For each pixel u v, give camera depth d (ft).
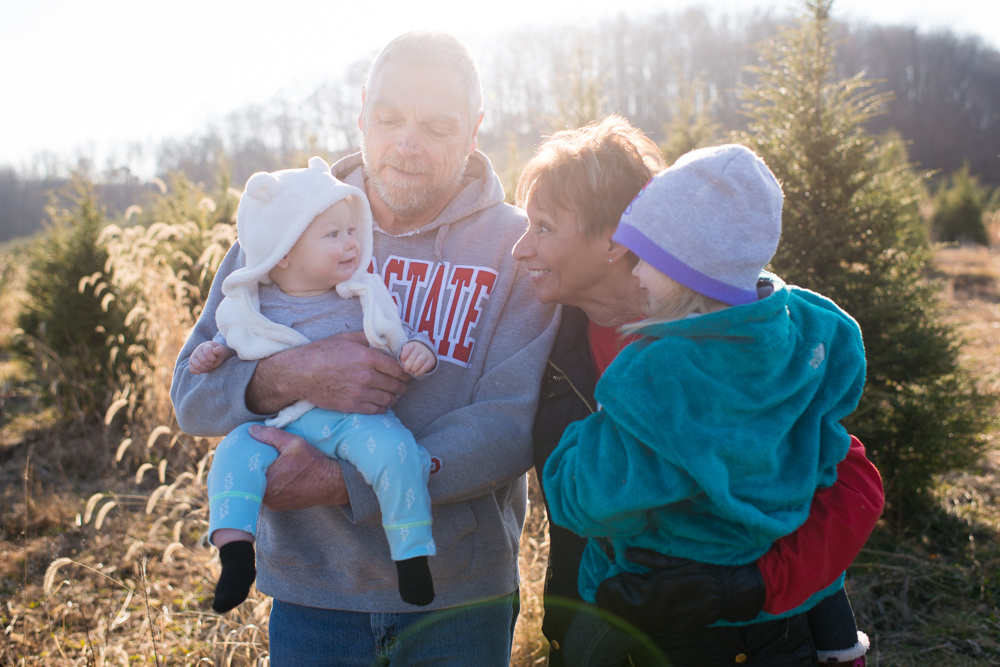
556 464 4.80
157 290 17.53
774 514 4.27
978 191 67.92
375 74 5.77
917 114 208.95
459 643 5.87
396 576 5.61
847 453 4.79
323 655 5.80
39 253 25.43
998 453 16.49
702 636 4.57
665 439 4.05
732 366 4.28
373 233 6.32
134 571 12.21
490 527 5.96
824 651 5.13
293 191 5.31
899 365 13.94
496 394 5.67
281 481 5.08
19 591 11.36
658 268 4.38
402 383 5.54
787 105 15.35
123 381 19.70
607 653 4.77
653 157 5.57
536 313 6.02
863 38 232.94
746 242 4.27
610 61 242.99
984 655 10.38
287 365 5.29
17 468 17.52
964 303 32.53
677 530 4.30
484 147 175.32
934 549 13.20
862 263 14.61
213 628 9.24
